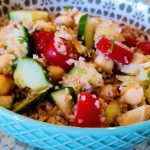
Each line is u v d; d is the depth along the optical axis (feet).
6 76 0.76
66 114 0.73
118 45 0.81
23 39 0.81
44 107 0.75
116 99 0.77
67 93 0.73
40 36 0.82
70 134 0.61
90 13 1.02
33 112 0.75
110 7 1.00
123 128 0.61
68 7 0.99
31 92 0.74
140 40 0.94
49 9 1.02
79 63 0.78
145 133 0.65
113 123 0.74
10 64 0.76
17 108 0.73
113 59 0.80
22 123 0.62
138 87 0.76
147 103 0.80
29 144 0.73
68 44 0.80
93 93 0.77
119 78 0.82
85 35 0.87
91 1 1.01
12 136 0.74
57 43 0.79
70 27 0.93
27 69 0.75
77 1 1.02
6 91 0.74
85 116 0.70
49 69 0.77
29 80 0.74
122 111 0.76
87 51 0.83
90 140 0.62
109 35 0.86
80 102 0.71
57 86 0.76
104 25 0.90
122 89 0.77
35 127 0.61
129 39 0.93
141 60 0.83
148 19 0.96
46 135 0.63
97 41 0.83
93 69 0.77
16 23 0.89
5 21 0.96
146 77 0.81
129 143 0.66
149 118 0.74
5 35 0.84
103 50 0.80
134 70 0.82
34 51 0.82
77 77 0.76
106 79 0.81
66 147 0.66
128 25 0.99
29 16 0.94
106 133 0.61
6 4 0.98
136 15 0.97
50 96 0.75
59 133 0.61
